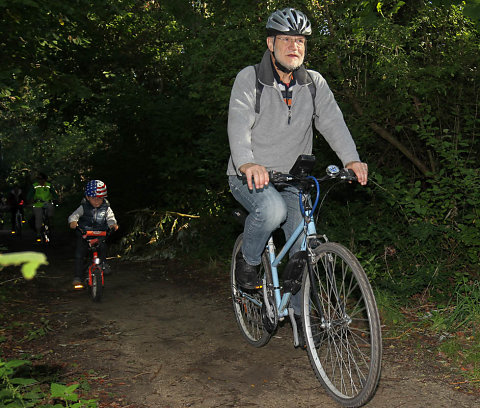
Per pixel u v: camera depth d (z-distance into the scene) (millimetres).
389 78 5586
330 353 3404
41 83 7980
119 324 4895
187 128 10180
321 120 3451
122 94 12367
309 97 3396
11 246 12562
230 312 5270
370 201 6535
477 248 5141
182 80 11938
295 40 3193
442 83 5629
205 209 9602
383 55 5656
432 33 6008
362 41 5684
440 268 5219
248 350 4082
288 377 3514
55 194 12953
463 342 3977
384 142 6828
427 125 5910
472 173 5266
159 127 10352
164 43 13914
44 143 30672
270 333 3885
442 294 5082
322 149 6652
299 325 3590
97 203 5934
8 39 7379
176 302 5773
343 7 5848
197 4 8336
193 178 10289
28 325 4797
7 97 7789
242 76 3363
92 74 14023
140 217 10094
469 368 3549
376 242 5617
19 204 16109
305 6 6062
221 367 3727
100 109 14422
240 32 6035
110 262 8766
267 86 3297
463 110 6074
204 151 8961
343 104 6191
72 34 9375
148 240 9805
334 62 5887
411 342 4082
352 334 3801
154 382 3465
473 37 5781
